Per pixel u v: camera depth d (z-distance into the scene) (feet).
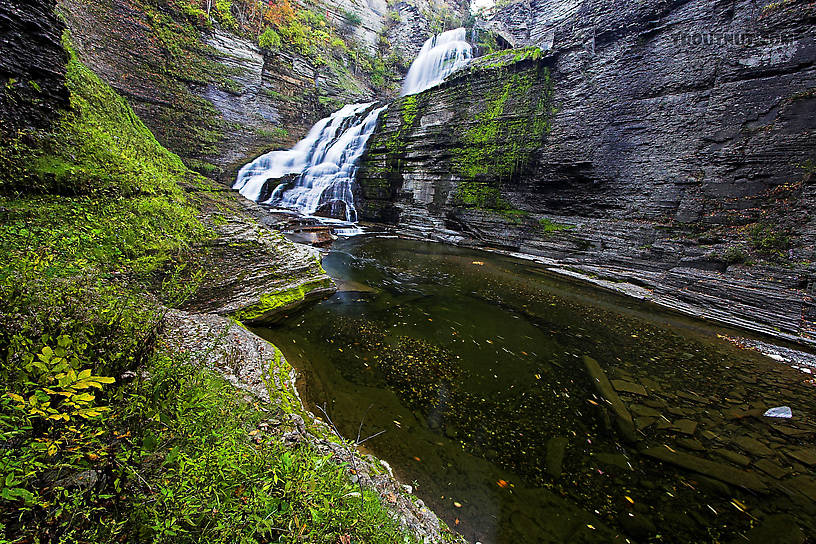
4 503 4.24
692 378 17.30
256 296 21.20
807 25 28.91
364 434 12.32
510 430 13.20
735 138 32.24
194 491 4.98
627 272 35.24
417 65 103.65
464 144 54.34
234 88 71.20
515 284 32.83
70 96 24.56
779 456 12.11
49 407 4.66
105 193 20.59
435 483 10.56
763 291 25.94
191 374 8.22
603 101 41.81
